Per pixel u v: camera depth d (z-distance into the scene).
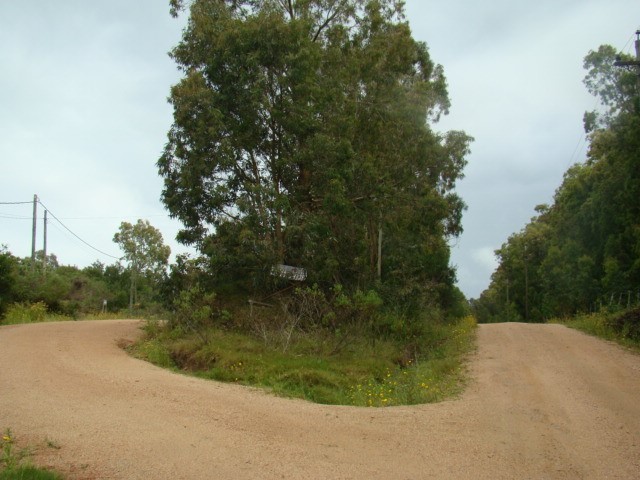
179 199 19.41
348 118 20.61
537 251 65.56
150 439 6.70
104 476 5.46
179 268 18.94
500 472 6.10
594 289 35.84
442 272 36.12
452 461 6.45
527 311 63.31
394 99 23.83
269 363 13.12
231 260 18.33
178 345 14.57
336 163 19.59
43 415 7.51
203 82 19.34
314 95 19.55
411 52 24.61
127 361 12.93
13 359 11.77
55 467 5.60
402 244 28.95
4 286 25.56
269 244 18.56
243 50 19.08
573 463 6.44
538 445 7.13
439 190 30.14
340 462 6.26
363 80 23.25
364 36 23.56
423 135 24.27
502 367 13.70
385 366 14.88
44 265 36.28
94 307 41.12
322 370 13.11
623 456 6.70
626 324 19.44
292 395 10.61
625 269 31.33
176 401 8.82
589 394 10.21
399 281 24.25
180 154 19.00
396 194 23.42
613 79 27.33
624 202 30.69
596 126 27.98
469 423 8.21
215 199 18.97
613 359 14.41
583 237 38.75
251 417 8.09
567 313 44.81
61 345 14.32
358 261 20.98
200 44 20.31
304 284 19.64
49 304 30.42
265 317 17.20
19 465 5.54
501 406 9.37
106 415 7.68
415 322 21.45
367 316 18.38
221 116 18.58
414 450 6.84
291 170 20.28
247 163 20.23
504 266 71.00
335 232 20.78
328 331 16.45
